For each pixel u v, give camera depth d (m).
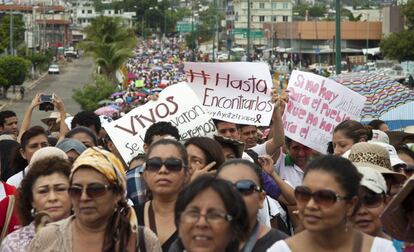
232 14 188.50
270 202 9.62
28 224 8.18
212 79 13.32
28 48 141.25
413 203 6.45
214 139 9.62
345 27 133.00
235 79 13.27
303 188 6.47
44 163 8.11
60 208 8.01
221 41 189.50
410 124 22.88
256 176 7.30
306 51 138.12
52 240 6.99
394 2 128.62
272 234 7.16
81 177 6.89
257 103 13.17
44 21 182.50
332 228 6.44
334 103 12.80
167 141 8.22
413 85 82.31
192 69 13.32
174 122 12.37
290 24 140.62
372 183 7.50
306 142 12.45
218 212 6.00
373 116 18.02
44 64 151.12
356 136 10.52
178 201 6.09
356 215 7.52
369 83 18.41
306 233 6.58
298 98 12.80
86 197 6.88
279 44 145.25
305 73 12.90
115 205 7.05
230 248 6.34
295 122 12.62
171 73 125.94
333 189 6.41
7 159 12.78
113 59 103.75
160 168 8.05
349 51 131.12
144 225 8.15
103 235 7.00
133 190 9.67
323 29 137.00
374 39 132.62
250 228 7.10
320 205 6.42
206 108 13.27
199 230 6.00
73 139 10.55
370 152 8.52
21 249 7.68
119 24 105.62
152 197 8.48
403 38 88.19
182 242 6.36
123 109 47.94
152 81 108.19
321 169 6.46
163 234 8.07
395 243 7.43
